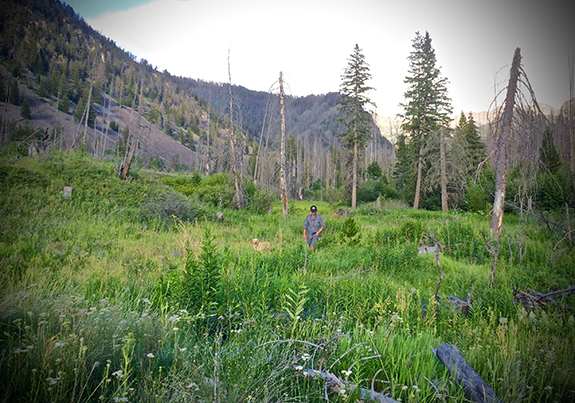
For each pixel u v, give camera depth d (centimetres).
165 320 351
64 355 244
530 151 1262
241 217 1875
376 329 441
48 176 1544
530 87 1261
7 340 261
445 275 814
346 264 862
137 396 232
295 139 7006
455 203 3042
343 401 259
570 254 984
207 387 255
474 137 3550
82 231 1029
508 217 2153
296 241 1180
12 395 218
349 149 3884
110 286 530
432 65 3294
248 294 504
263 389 259
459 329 449
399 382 303
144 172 2481
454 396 287
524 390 293
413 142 3469
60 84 11969
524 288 663
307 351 325
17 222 982
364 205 3569
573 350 377
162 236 1101
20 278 524
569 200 1650
